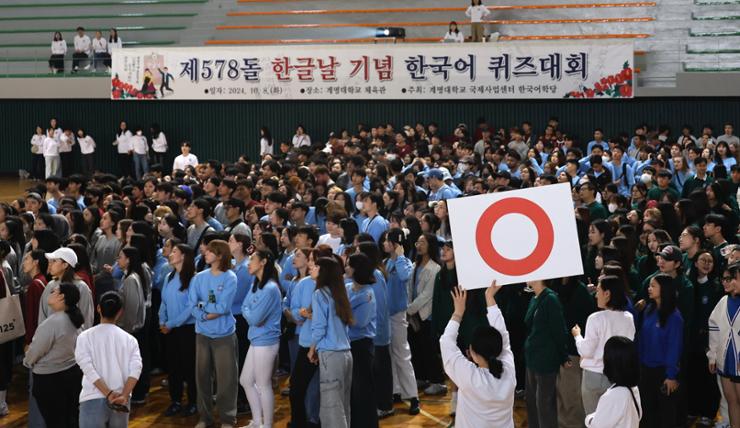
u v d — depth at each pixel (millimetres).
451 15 22922
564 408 7176
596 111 20094
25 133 23922
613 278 6508
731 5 21359
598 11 22062
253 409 7719
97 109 23312
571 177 12617
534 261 5051
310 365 7230
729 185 10523
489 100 20453
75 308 7031
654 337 7094
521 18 22516
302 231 8281
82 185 12500
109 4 25031
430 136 19344
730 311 7234
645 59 20359
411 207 10398
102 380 6281
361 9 23547
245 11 24375
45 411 7039
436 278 7859
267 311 7555
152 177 13492
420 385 9133
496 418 5332
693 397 8172
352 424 7344
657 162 13250
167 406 8836
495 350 5312
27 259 8297
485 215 5102
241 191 10961
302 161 15117
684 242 8086
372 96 19688
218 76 20406
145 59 20766
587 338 6547
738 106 19297
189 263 8273
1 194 20562
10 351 8742
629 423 5344
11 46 24438
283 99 20156
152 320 9547
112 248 9531
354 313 7293
